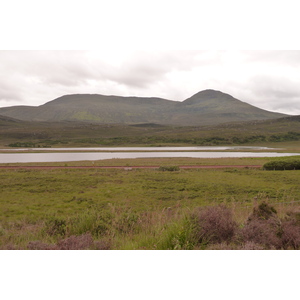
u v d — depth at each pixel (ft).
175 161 188.96
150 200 75.15
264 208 33.01
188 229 29.22
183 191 86.28
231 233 29.30
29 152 345.72
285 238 27.37
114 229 38.78
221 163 169.58
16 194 83.82
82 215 44.16
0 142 630.33
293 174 117.91
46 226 41.81
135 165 164.14
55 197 79.97
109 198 78.54
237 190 86.33
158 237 30.63
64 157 266.98
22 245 32.91
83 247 29.09
